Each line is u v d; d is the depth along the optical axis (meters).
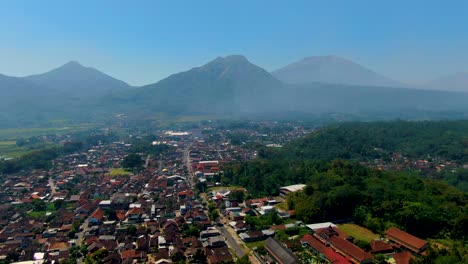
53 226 174.88
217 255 136.25
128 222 183.88
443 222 153.62
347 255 134.50
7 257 141.12
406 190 182.50
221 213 195.12
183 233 164.38
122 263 135.12
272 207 191.12
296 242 148.00
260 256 138.50
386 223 162.00
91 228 173.38
